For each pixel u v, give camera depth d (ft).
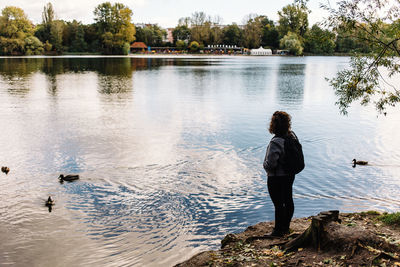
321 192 29.96
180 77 148.15
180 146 44.21
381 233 18.81
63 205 27.14
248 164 37.45
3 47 383.45
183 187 30.94
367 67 26.96
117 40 476.13
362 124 57.72
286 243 18.16
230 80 136.56
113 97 87.76
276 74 169.48
